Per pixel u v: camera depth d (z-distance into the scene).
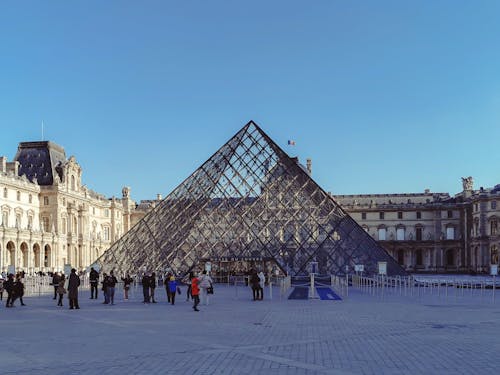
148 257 82.56
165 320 37.94
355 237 82.25
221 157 93.19
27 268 145.75
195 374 20.23
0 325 35.72
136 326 34.62
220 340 28.19
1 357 24.02
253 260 83.69
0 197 141.88
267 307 47.53
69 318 39.97
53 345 27.09
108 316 41.19
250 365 21.70
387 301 53.91
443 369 20.91
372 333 30.56
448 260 198.38
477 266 182.75
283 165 89.94
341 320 37.00
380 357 23.27
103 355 24.20
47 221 163.00
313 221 83.19
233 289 76.00
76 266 173.50
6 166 158.88
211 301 55.16
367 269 79.38
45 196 163.38
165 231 84.88
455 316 39.38
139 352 24.83
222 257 81.38
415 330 31.69
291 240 81.88
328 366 21.42
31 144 171.12
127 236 86.31
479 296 62.34
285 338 28.77
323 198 86.81
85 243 177.25
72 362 22.75
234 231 83.38
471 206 190.25
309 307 47.25
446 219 198.88
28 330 33.06
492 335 29.61
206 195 87.69
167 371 20.80
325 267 79.06
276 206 85.12
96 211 194.75
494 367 21.27
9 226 145.62
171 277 53.44
